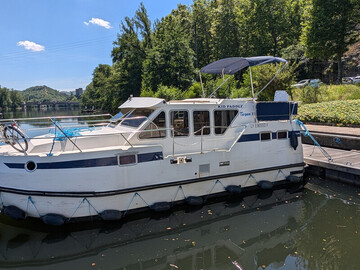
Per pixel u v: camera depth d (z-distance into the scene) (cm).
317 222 754
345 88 2331
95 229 715
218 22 4206
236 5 4122
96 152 691
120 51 4275
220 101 875
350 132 1368
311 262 588
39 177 676
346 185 1001
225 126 888
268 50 3962
